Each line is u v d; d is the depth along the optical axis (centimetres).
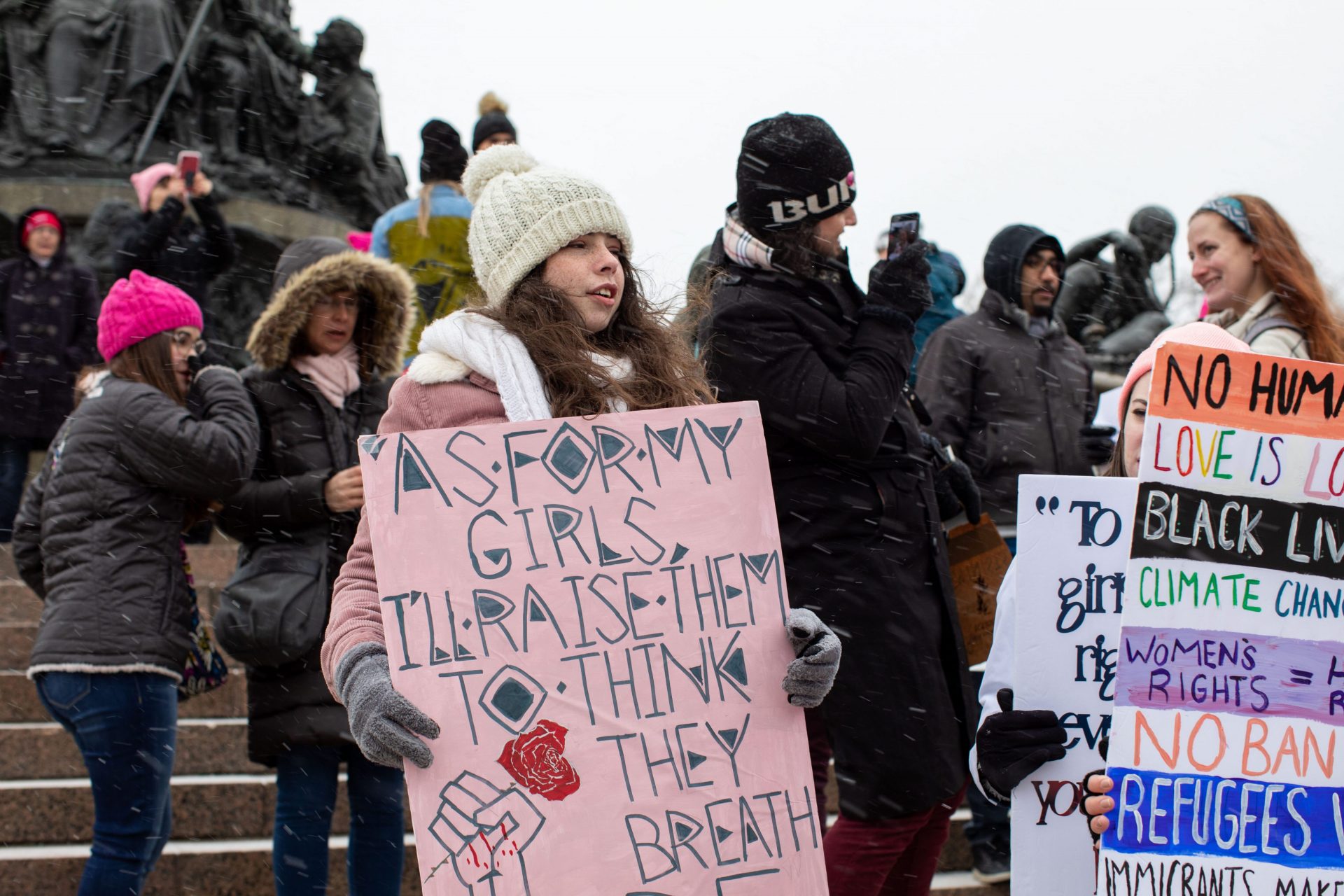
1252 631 283
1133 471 319
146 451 396
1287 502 287
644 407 276
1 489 752
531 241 266
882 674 331
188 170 707
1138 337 754
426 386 268
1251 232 387
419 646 243
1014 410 542
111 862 383
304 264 455
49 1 1084
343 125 1180
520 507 253
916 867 360
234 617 388
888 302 346
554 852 237
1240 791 278
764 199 352
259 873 464
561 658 247
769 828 246
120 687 388
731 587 257
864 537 340
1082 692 287
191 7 1109
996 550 390
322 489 400
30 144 1065
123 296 412
